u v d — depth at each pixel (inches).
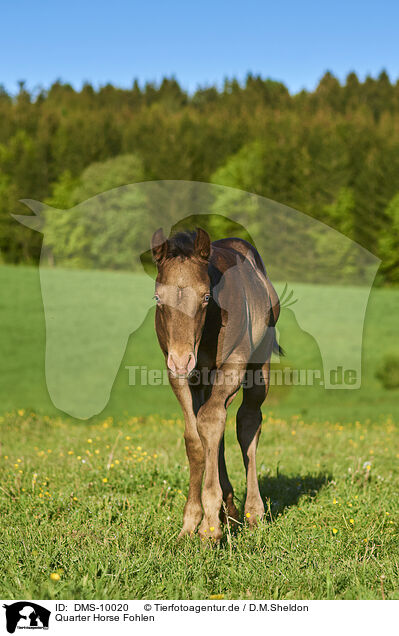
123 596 111.5
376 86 3907.5
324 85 3831.2
